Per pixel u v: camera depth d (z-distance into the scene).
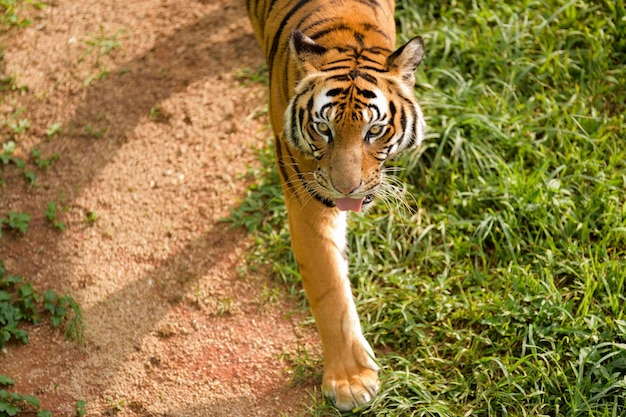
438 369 6.78
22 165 8.62
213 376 7.02
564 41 8.80
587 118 8.13
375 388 6.54
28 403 6.90
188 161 8.61
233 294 7.59
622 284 6.90
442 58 8.84
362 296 7.30
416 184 8.02
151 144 8.78
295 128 6.13
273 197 8.13
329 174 5.94
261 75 9.19
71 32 9.91
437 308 7.11
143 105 9.11
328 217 6.52
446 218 7.71
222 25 9.79
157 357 7.21
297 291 7.51
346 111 5.79
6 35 9.95
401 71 6.05
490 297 7.11
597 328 6.70
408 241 7.68
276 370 7.00
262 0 7.46
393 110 5.97
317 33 6.45
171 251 7.95
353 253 7.60
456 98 8.37
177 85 9.24
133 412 6.88
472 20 9.12
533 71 8.70
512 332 6.85
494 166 7.86
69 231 8.18
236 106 8.98
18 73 9.52
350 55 6.09
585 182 7.86
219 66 9.36
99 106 9.15
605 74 8.54
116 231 8.14
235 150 8.63
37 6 10.21
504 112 8.24
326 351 6.64
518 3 9.17
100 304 7.62
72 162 8.70
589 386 6.34
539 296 6.96
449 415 6.36
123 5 10.16
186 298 7.60
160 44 9.68
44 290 7.75
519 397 6.42
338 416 6.53
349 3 6.67
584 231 7.35
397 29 9.20
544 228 7.38
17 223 8.11
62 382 7.09
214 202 8.26
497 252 7.43
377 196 6.49
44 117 9.12
